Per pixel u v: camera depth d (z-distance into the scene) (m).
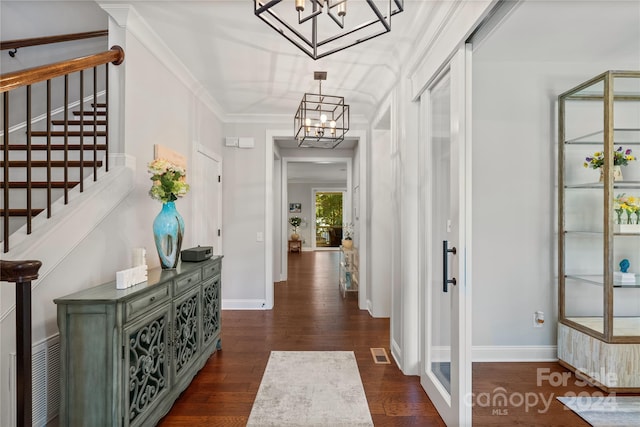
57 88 3.25
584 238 2.88
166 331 2.05
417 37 2.41
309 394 2.37
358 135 4.55
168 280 2.05
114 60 2.19
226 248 4.57
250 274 4.58
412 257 2.64
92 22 3.08
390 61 2.92
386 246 4.23
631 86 2.77
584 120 2.91
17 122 2.96
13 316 1.50
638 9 2.13
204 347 2.72
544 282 2.93
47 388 1.65
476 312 2.94
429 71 2.28
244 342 3.36
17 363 1.08
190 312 2.44
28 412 1.10
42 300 1.63
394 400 2.30
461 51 1.84
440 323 2.21
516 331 2.93
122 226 2.27
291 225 12.61
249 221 4.59
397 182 2.98
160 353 1.98
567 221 2.90
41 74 1.62
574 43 2.59
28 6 2.89
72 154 2.58
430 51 2.25
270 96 3.82
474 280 2.93
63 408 1.55
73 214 1.80
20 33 3.02
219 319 3.14
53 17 3.01
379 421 2.06
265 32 2.50
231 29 2.46
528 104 2.95
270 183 4.58
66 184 1.82
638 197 2.61
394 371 2.74
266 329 3.75
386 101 3.45
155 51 2.64
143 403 1.78
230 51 2.78
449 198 2.11
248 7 2.21
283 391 2.41
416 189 2.64
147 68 2.57
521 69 2.94
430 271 2.40
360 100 3.89
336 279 6.75
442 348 2.17
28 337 1.10
